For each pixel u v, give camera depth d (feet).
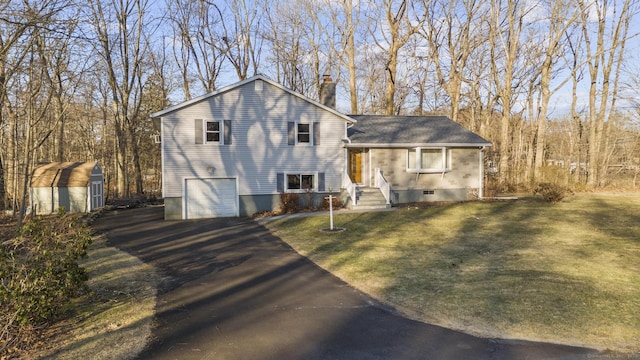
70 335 18.42
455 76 107.45
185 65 115.85
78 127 133.90
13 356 16.26
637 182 113.09
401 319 20.33
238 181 63.67
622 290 23.89
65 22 41.88
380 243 39.42
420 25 98.94
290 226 50.80
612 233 43.42
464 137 74.18
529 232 44.16
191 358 16.05
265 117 64.64
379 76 131.13
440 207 64.90
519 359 15.70
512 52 97.14
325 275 28.96
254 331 18.88
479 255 33.91
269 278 28.43
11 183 72.59
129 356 16.26
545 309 20.94
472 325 19.27
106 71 100.68
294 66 121.29
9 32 43.86
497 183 96.48
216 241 42.78
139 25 103.91
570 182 94.22
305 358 16.01
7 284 19.01
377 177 69.26
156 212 71.31
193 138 61.72
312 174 67.05
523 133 142.82
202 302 23.31
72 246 22.02
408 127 78.28
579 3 93.09
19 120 74.08
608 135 112.78
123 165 103.19
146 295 24.58
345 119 68.33
